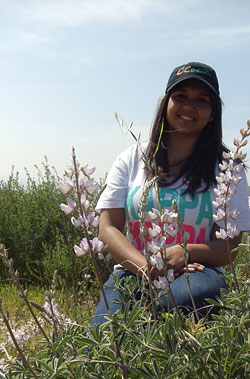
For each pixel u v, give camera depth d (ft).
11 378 4.58
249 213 8.34
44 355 4.86
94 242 4.38
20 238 18.10
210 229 8.59
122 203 9.00
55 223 18.67
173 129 8.91
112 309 7.45
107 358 4.33
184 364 4.56
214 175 8.59
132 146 9.57
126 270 8.43
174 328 4.72
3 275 17.93
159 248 4.90
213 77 8.87
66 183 4.25
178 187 8.55
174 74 9.00
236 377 4.54
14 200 20.86
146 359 4.63
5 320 4.18
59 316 6.01
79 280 15.60
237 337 4.79
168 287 4.85
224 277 6.17
